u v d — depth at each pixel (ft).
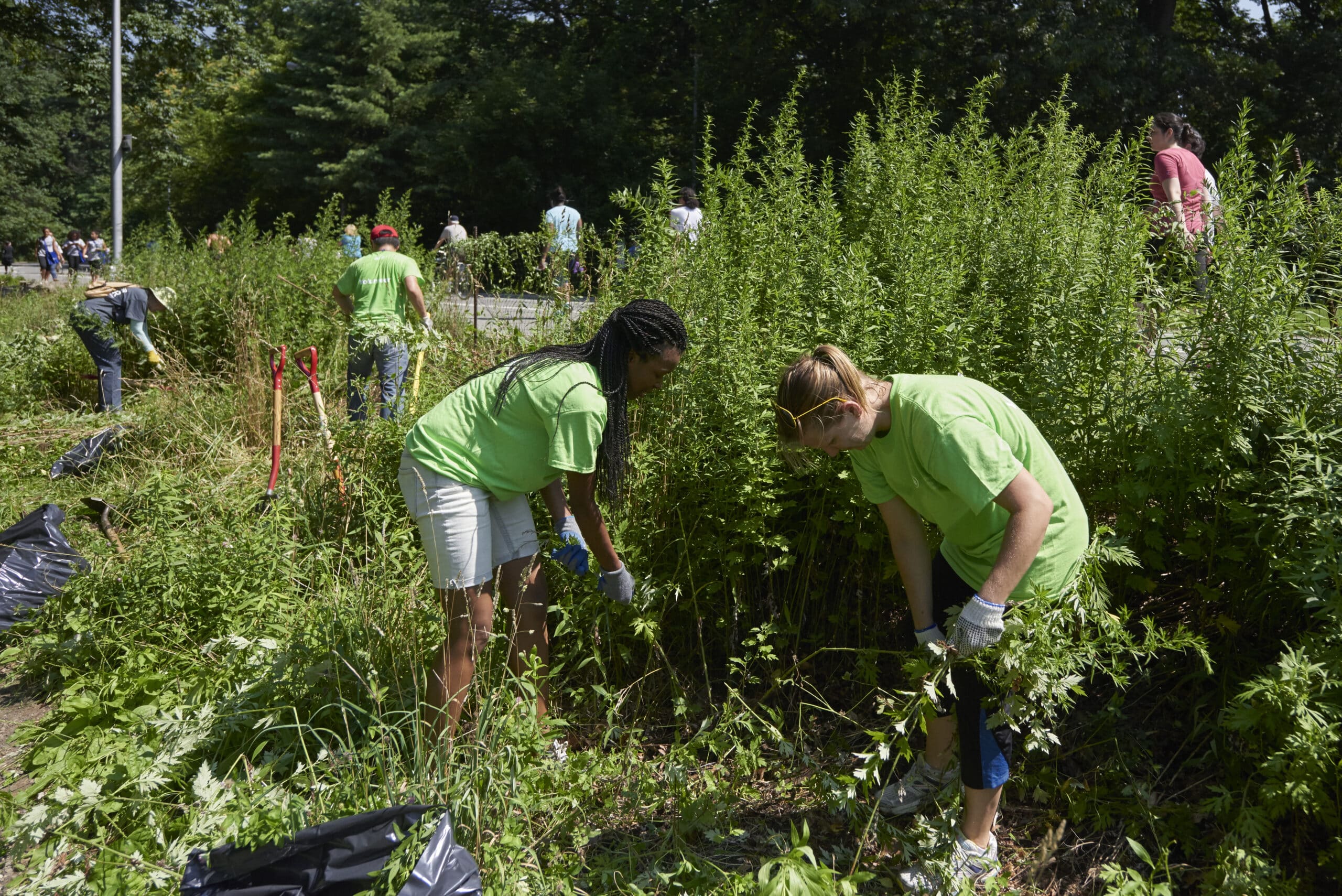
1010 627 8.56
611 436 10.89
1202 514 11.50
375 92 111.24
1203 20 82.28
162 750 10.86
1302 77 72.33
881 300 13.53
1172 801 10.44
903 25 69.31
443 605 11.05
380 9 114.93
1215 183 13.30
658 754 12.22
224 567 14.62
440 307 26.25
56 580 16.24
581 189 100.27
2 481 21.30
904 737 8.88
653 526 13.00
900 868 9.77
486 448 10.71
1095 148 16.67
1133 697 11.83
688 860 9.91
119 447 22.57
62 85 155.94
